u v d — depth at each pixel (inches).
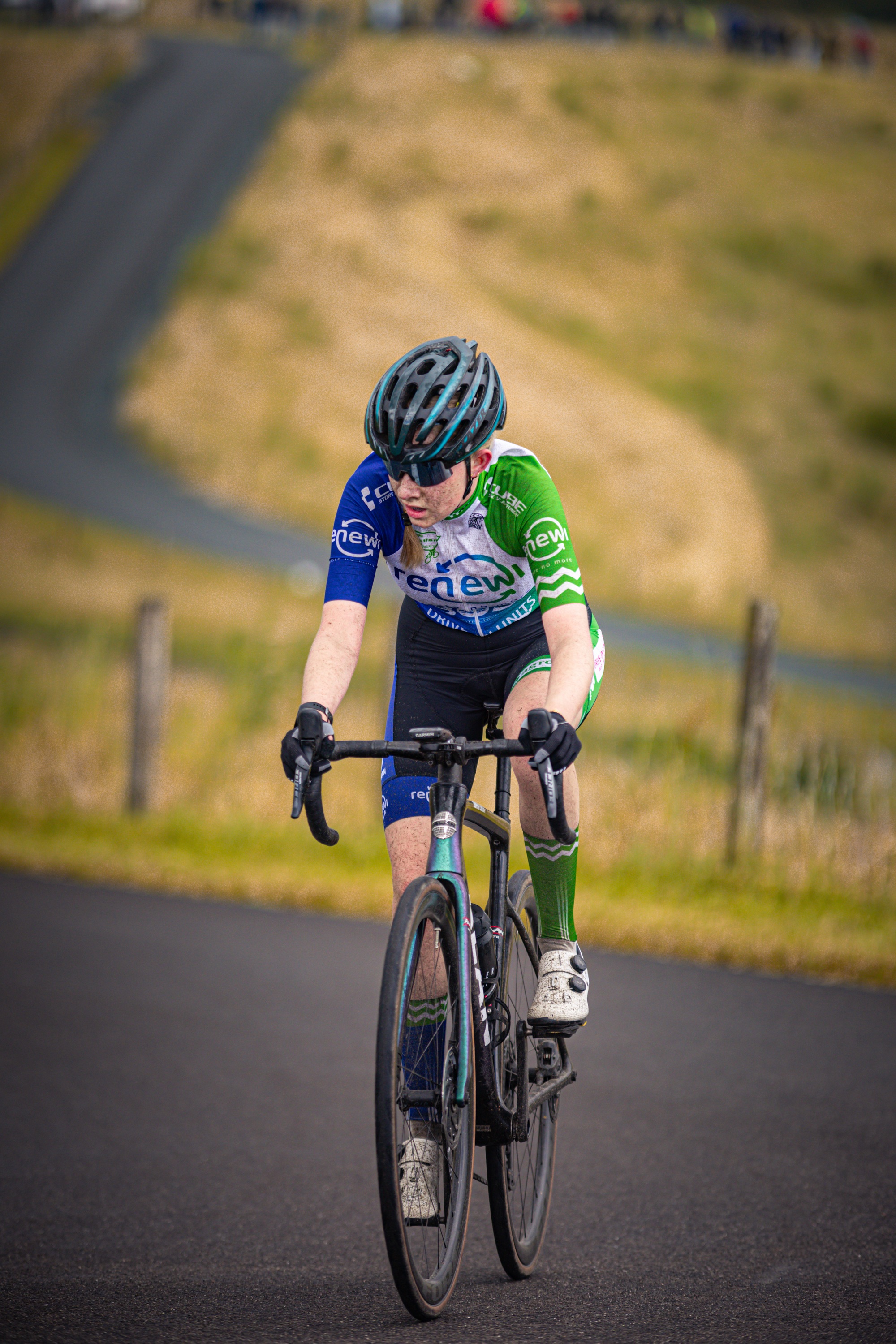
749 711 983.0
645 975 770.8
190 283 5002.5
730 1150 499.5
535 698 385.4
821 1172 477.1
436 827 355.6
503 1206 371.9
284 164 6230.3
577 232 6254.9
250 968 772.6
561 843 393.4
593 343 5423.2
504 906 386.3
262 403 4311.0
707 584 3848.4
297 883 981.2
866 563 4234.7
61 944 815.7
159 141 6397.6
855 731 1159.6
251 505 3750.0
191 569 3142.2
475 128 6919.3
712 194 6776.6
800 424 5054.1
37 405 4111.7
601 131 7209.6
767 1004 714.8
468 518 375.9
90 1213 432.1
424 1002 350.9
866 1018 689.6
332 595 382.9
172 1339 336.5
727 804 1027.3
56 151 6230.3
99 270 5108.3
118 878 1010.1
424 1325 347.9
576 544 3885.3
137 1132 513.3
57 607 2805.1
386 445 349.4
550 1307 363.3
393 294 5182.1
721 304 5905.5
